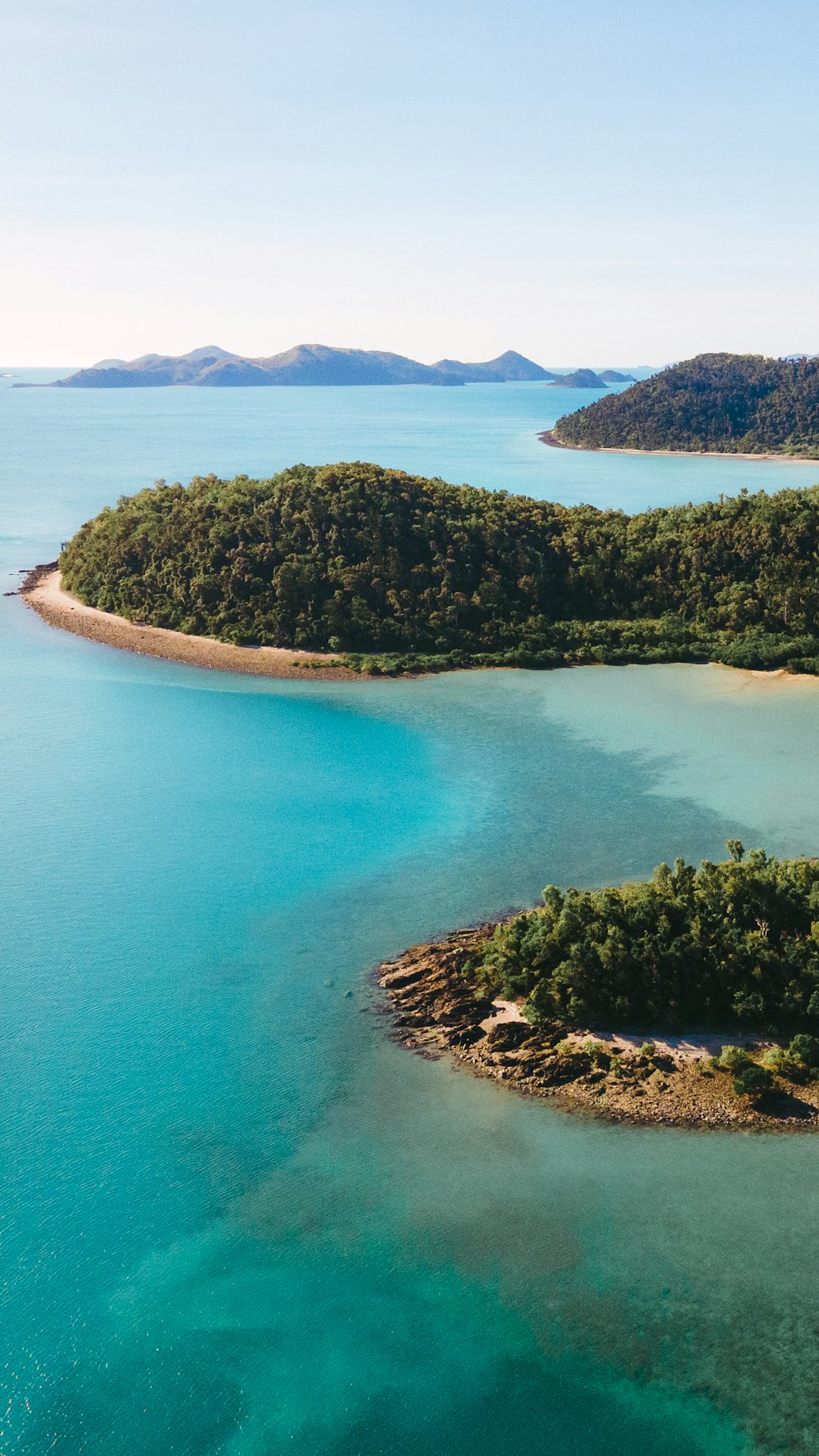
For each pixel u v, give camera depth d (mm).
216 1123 60469
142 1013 70438
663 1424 43906
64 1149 58812
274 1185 55969
